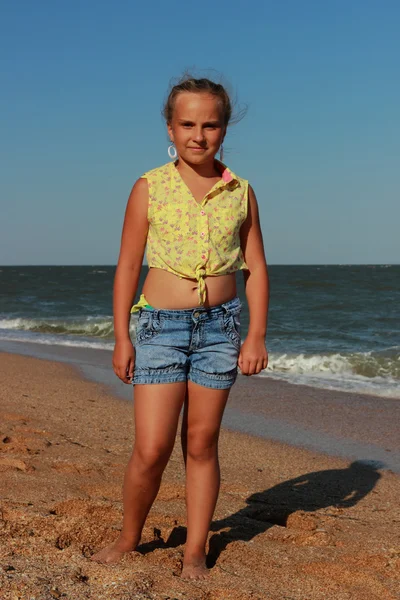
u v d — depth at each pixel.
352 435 6.03
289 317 21.52
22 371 9.60
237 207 2.65
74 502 3.48
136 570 2.62
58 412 6.58
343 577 2.78
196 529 2.73
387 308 25.42
